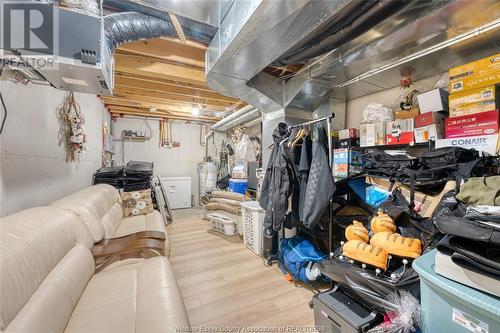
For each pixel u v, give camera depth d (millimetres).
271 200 2227
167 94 3924
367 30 1600
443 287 782
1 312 755
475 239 743
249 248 3020
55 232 1262
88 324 1036
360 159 2344
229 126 5398
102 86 1522
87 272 1396
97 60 1209
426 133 1767
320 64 2207
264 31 1507
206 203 4641
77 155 2662
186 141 6512
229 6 1643
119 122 5746
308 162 2084
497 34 1469
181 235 3635
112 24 1613
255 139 4848
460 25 1444
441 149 1532
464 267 752
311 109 2928
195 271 2406
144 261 1688
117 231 2434
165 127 6242
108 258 1630
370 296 1208
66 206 1691
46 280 1059
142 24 1792
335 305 1352
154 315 1051
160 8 1576
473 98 1510
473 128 1495
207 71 2234
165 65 2873
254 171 4113
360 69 2123
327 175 1847
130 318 1082
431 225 1271
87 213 1766
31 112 1608
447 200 1208
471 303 707
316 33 1690
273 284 2145
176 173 6379
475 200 992
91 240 1664
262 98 2709
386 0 1334
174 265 2547
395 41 1654
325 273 1508
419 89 2201
